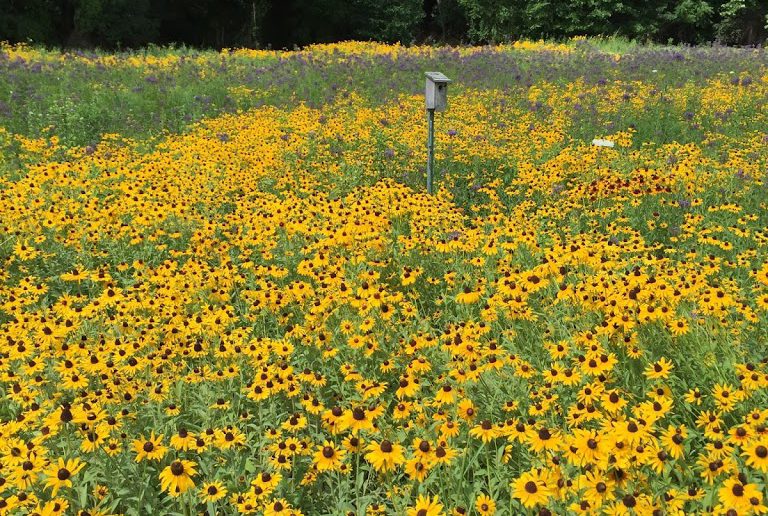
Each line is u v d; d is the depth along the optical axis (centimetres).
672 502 293
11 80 1717
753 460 296
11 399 464
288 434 438
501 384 436
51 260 755
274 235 796
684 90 1609
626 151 1197
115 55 2422
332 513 371
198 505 379
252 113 1623
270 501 363
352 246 706
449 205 898
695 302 491
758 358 436
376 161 1226
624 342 439
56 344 484
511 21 3988
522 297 534
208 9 4328
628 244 677
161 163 1114
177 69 2073
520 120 1468
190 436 388
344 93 1808
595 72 1933
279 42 4616
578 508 289
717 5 4025
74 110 1516
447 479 353
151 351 504
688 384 433
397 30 4222
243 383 475
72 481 365
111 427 392
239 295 670
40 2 3225
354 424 370
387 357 506
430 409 432
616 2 3716
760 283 535
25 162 1195
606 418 373
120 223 803
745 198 886
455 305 626
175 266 687
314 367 511
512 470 382
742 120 1363
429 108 997
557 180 997
